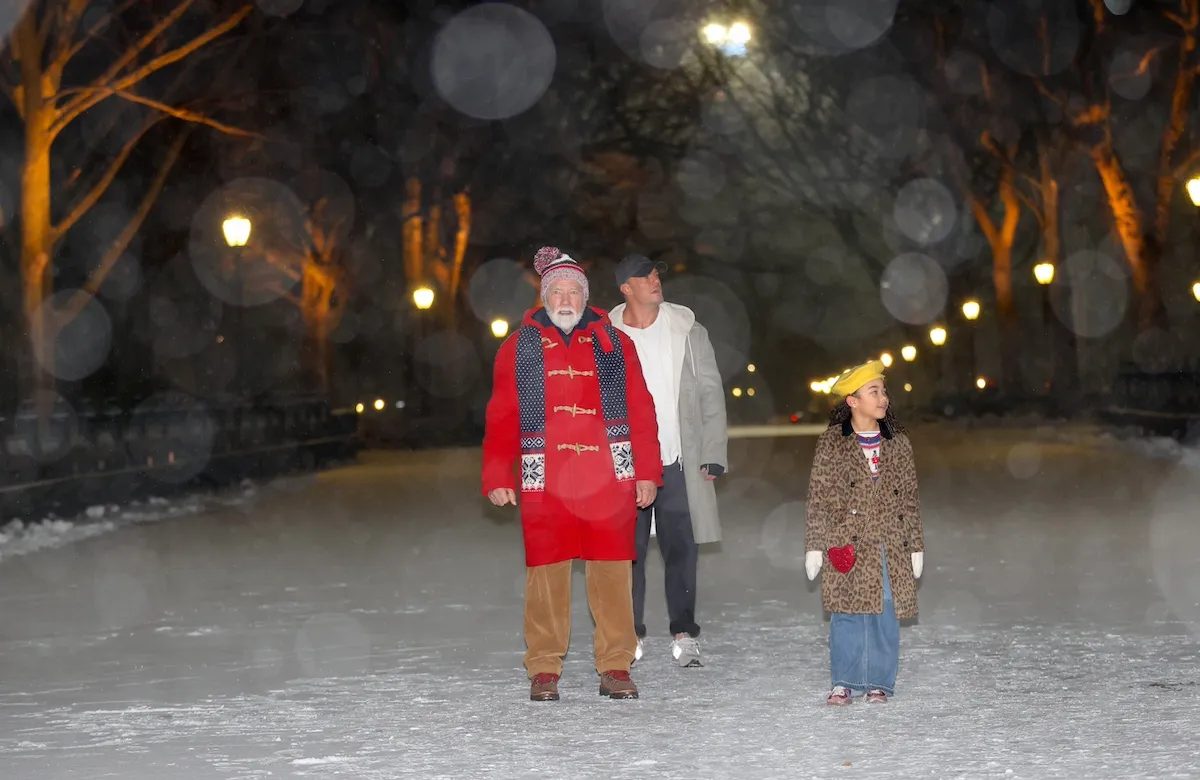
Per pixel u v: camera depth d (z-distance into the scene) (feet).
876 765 18.81
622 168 222.07
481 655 29.60
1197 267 149.59
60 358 124.88
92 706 24.61
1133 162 141.59
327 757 20.13
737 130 214.48
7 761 20.33
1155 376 115.75
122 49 88.38
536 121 198.29
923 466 94.32
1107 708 22.35
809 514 23.16
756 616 34.63
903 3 168.86
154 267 139.33
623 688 24.17
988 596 36.32
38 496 65.10
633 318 27.58
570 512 24.23
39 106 77.00
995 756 19.17
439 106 163.63
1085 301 175.11
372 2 144.46
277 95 107.76
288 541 56.59
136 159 115.14
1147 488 69.72
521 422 24.56
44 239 77.05
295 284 166.71
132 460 78.43
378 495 84.07
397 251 191.11
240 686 26.32
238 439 98.78
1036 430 148.97
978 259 204.64
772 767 18.84
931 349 239.09
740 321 294.05
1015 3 130.41
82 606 38.47
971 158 169.07
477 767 19.26
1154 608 33.58
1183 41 121.19
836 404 23.56
